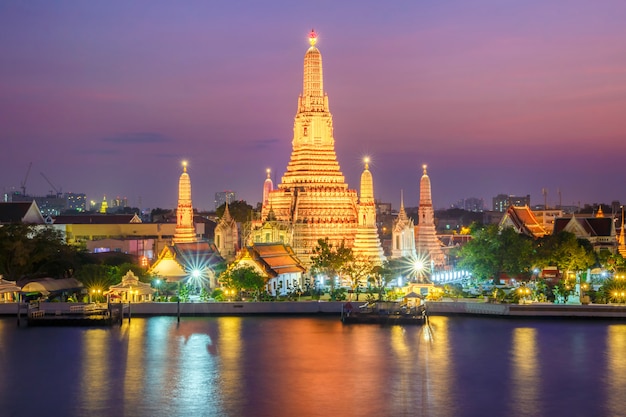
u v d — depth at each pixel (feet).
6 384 452.35
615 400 421.59
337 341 554.05
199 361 499.10
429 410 407.64
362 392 436.35
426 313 622.95
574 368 478.18
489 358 503.20
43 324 613.93
